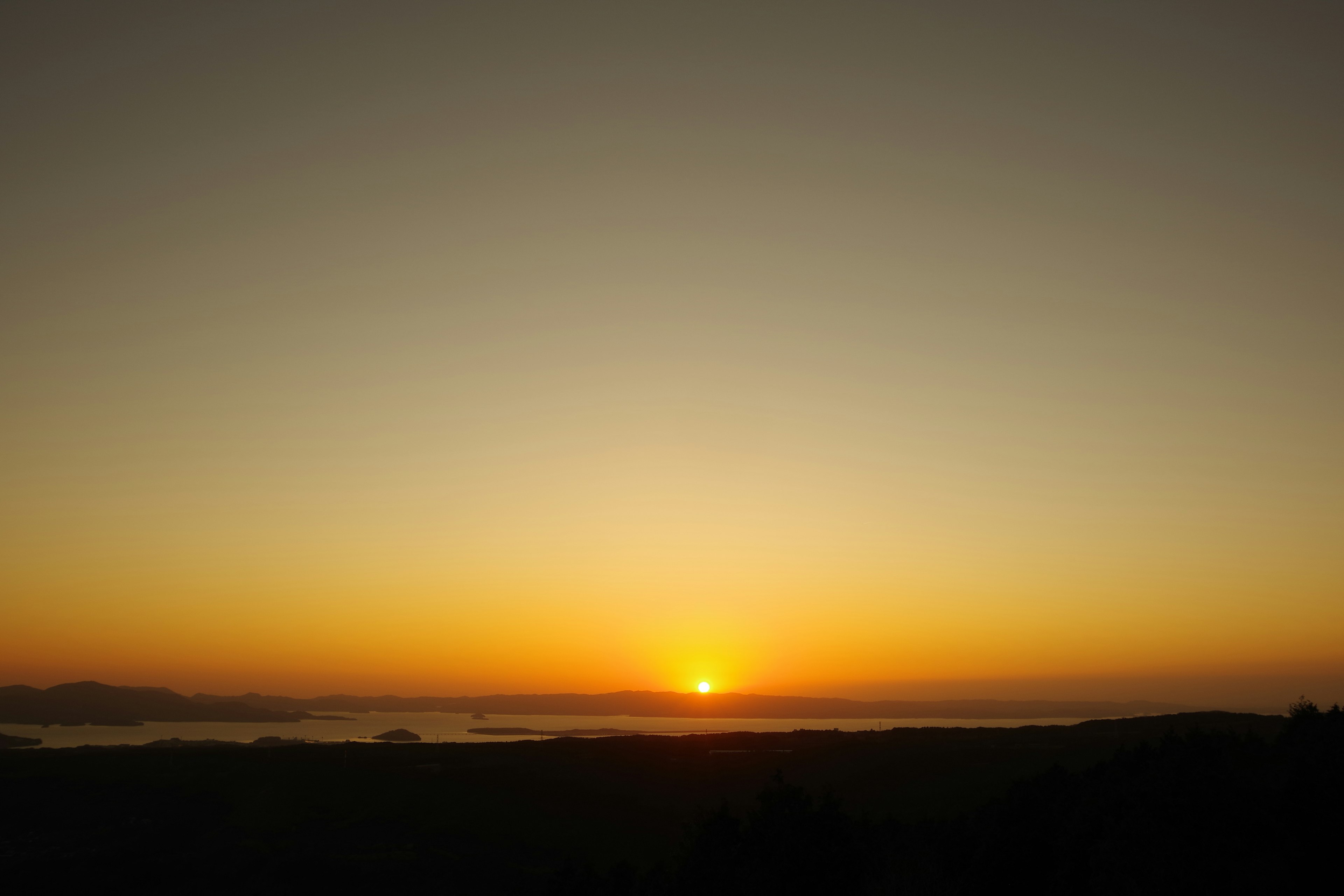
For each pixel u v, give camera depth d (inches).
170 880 2613.2
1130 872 1189.1
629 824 3248.0
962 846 1652.3
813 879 1428.4
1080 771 3139.8
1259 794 1211.9
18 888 2539.4
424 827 3088.1
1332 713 1536.7
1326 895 1098.7
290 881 2578.7
